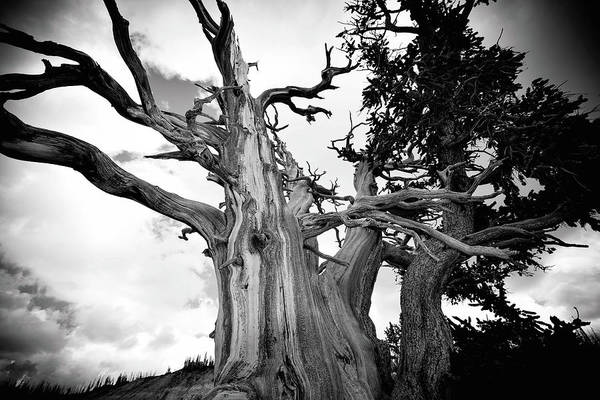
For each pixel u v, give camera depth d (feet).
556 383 14.79
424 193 25.79
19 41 15.12
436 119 27.86
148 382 42.29
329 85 31.89
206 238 22.17
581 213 22.95
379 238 31.55
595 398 13.62
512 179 26.89
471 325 22.04
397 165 34.81
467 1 31.63
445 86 25.95
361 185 34.19
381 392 22.48
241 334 17.03
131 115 19.34
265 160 25.11
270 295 18.66
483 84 25.99
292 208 32.63
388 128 30.12
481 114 24.21
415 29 36.60
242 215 21.30
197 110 19.27
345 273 28.30
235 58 28.91
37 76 16.20
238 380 15.15
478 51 26.81
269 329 17.40
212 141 25.53
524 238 25.98
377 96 29.43
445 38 29.09
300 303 19.38
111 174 19.30
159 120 19.03
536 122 22.20
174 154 21.30
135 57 17.20
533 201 26.68
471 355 19.99
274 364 16.20
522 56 24.43
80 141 18.13
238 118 26.30
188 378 41.83
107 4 14.65
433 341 23.03
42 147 16.74
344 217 25.54
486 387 17.25
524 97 23.81
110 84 18.08
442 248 26.02
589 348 15.79
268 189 23.53
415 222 24.62
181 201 22.20
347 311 25.67
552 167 22.09
